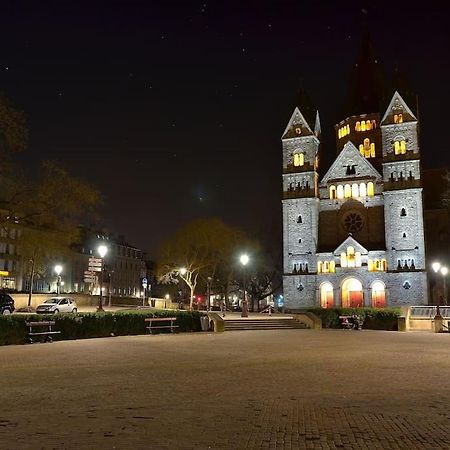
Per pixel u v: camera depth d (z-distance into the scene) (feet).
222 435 33.53
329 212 282.97
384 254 262.26
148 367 66.69
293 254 277.44
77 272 415.44
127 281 502.79
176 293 411.95
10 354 81.15
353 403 43.86
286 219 282.56
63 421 37.32
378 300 259.60
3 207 129.29
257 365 69.05
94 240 446.60
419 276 253.65
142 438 32.78
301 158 286.46
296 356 80.02
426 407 42.19
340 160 285.02
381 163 296.92
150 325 130.52
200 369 64.90
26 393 48.21
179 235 271.49
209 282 273.33
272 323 160.76
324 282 268.82
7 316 99.09
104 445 31.22
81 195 133.59
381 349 91.61
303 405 43.09
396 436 33.24
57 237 139.95
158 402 44.29
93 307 252.42
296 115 291.99
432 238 303.89
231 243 284.41
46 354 81.20
